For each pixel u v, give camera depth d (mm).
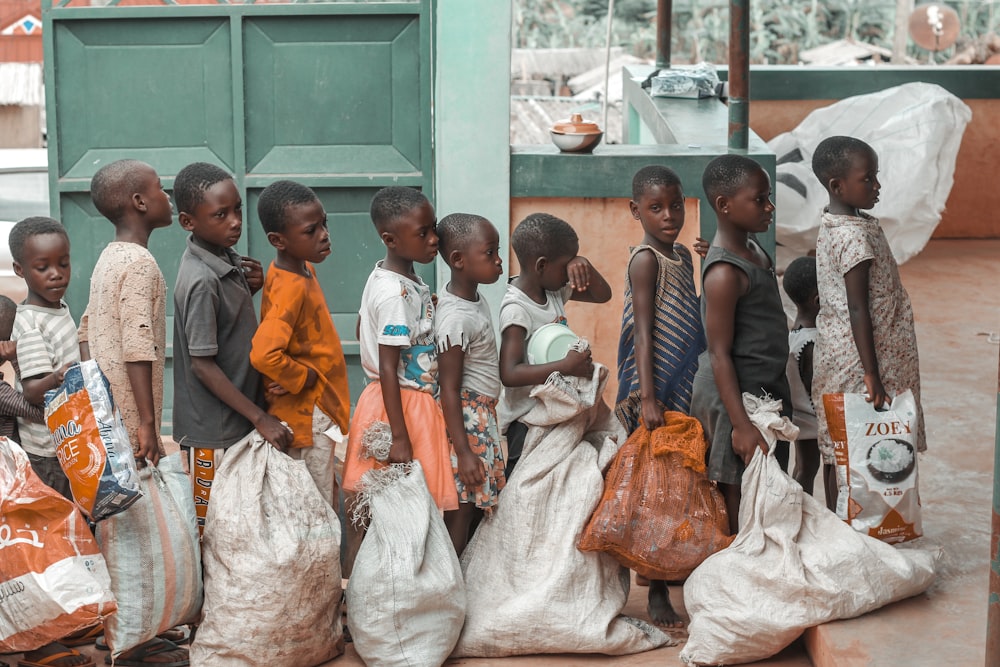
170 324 5398
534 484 3535
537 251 3551
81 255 5348
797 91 8539
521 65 18953
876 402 3564
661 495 3492
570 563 3463
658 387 3635
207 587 3336
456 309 3494
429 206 3436
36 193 7289
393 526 3357
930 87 7922
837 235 3631
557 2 20953
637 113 7750
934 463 4707
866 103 7898
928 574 3459
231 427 3441
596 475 3531
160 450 3428
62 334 3531
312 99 5207
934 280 7816
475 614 3482
